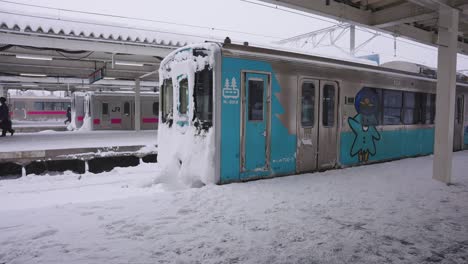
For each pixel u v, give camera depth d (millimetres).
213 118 6410
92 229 4230
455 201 5719
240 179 6793
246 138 6812
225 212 4949
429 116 11555
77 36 10500
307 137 7816
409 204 5512
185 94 7102
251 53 6797
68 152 10750
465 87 13062
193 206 5203
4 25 9508
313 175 7629
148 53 11914
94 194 7148
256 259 3486
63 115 41781
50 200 6688
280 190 6234
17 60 14828
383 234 4203
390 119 9969
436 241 4016
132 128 23781
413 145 10898
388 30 8719
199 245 3801
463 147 13234
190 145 6840
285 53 7395
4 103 16328
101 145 12023
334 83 8297
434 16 7469
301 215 4879
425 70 11602
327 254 3623
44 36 10258
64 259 3428
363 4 7887
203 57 6598
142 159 12125
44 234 4059
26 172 10094
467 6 6934
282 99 7293
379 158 9656
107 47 11273
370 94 9219
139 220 4574
